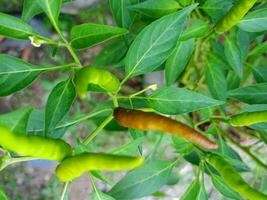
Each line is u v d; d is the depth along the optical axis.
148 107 0.22
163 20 0.19
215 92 0.26
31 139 0.16
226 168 0.21
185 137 0.18
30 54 0.49
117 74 0.47
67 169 0.17
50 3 0.20
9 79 0.20
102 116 0.24
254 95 0.23
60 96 0.19
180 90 0.20
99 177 0.20
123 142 0.50
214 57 0.26
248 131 0.34
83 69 0.18
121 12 0.22
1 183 0.50
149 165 0.23
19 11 0.47
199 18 0.24
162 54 0.20
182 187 0.49
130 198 0.23
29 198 0.50
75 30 0.19
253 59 0.32
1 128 0.15
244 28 0.23
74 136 0.44
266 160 0.45
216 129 0.26
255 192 0.19
